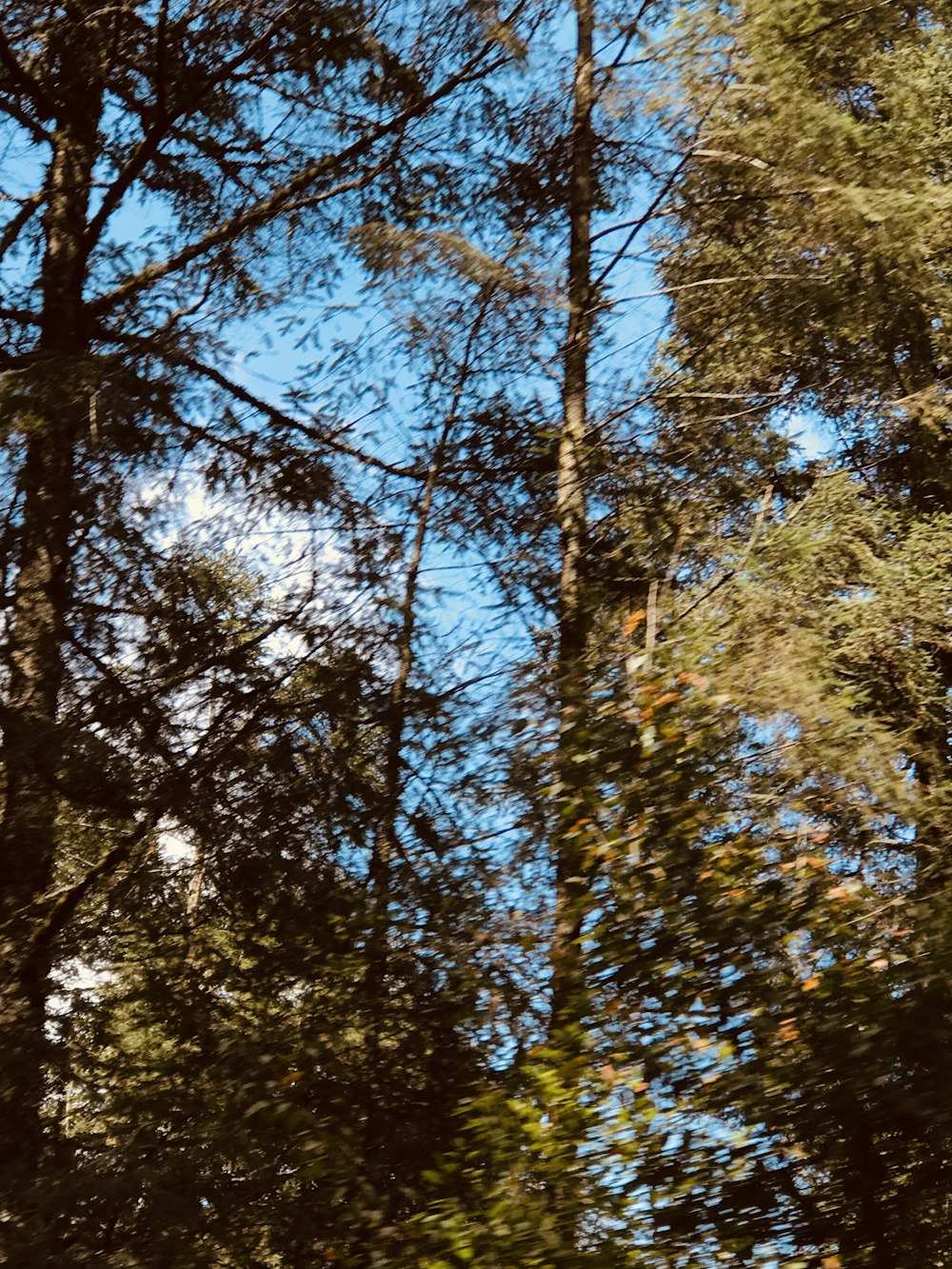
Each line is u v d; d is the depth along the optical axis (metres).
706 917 4.98
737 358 8.88
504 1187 4.74
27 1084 6.17
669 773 5.52
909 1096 4.12
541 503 8.85
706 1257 4.35
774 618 7.68
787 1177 4.35
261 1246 5.66
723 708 6.36
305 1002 6.54
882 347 9.52
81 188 9.07
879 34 8.67
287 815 7.27
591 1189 4.58
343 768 7.29
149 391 7.46
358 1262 5.50
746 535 8.59
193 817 7.15
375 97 8.85
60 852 8.16
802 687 6.87
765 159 8.39
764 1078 4.42
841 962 4.73
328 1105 6.18
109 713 7.31
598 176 9.27
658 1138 4.57
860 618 10.25
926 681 10.29
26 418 7.18
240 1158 5.72
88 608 7.52
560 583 8.27
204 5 8.62
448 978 6.12
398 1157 5.95
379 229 8.14
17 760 7.00
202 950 6.93
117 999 6.72
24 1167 5.71
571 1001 5.16
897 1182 4.22
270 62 8.72
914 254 8.07
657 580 7.62
